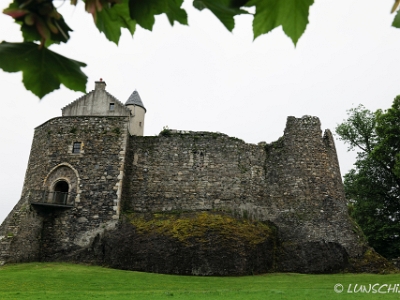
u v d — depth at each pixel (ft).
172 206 78.33
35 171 80.02
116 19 6.54
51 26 5.42
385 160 89.45
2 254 65.62
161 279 57.36
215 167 81.30
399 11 5.91
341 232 76.07
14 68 5.45
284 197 80.28
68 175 77.41
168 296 40.93
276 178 82.17
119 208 74.69
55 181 77.25
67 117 82.02
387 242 92.38
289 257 73.15
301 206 78.89
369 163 97.86
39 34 5.58
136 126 117.19
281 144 84.99
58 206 73.82
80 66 5.81
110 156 78.48
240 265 66.54
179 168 81.00
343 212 79.87
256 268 68.44
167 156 81.82
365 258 72.02
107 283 51.47
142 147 82.43
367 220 98.22
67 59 5.67
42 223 73.61
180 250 66.80
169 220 72.64
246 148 83.82
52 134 81.05
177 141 82.99
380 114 92.32
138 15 6.09
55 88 5.78
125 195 78.43
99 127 80.74
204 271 65.00
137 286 50.31
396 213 95.81
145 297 39.99
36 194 75.05
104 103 95.50
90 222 73.51
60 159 78.69
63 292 43.24
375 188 97.76
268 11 5.55
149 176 80.38
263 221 78.28
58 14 5.47
